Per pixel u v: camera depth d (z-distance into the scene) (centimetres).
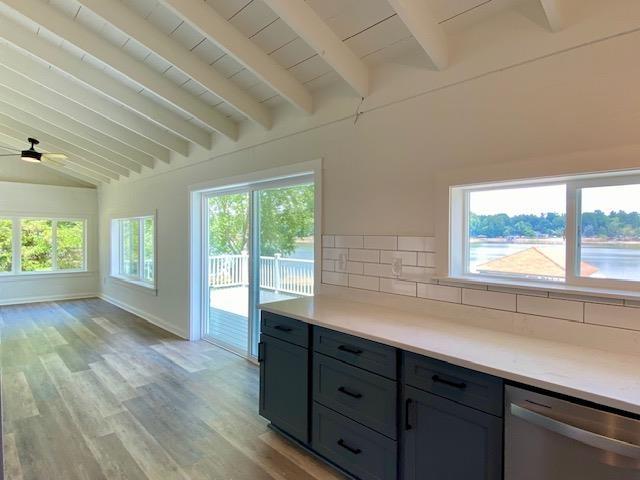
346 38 235
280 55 265
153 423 271
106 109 402
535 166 183
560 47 176
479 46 204
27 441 247
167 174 523
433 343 176
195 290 475
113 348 441
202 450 239
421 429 172
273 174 342
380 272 258
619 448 116
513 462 141
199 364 389
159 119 388
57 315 610
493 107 199
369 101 261
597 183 177
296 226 341
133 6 246
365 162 265
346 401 206
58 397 312
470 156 209
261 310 264
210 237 473
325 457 221
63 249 761
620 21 161
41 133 551
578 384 129
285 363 245
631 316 161
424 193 231
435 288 228
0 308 662
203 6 229
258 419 278
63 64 319
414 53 234
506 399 142
